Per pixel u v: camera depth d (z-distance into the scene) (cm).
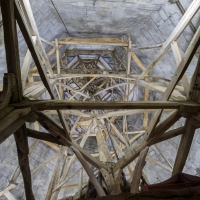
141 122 1079
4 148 725
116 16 620
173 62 641
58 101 336
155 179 911
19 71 329
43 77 393
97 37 843
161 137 420
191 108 354
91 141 1199
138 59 789
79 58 1258
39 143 994
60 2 532
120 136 743
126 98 973
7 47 302
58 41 764
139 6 536
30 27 473
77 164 1066
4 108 288
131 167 653
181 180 271
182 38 536
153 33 635
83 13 607
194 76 385
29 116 329
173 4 477
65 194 920
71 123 1195
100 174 435
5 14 277
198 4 416
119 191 374
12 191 732
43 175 898
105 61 1323
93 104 338
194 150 720
